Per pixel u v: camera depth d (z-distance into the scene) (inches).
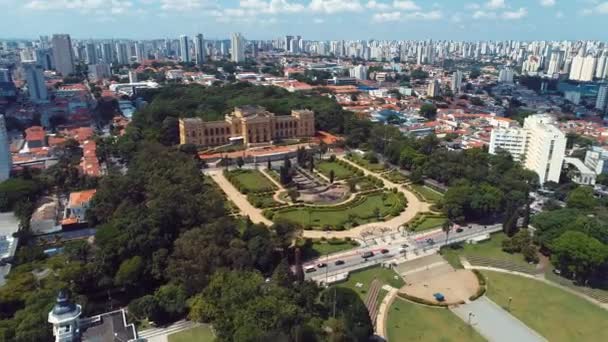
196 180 7859.3
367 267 6067.9
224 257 5393.7
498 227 7495.1
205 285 5012.3
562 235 5999.0
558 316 5118.1
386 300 5383.9
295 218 7554.1
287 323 4138.8
